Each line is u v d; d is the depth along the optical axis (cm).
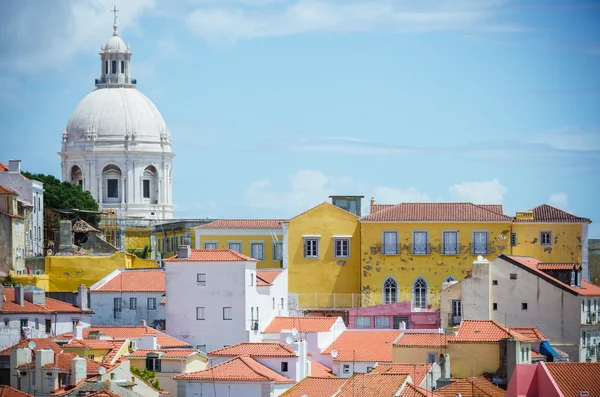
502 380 16488
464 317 19962
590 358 19725
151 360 17138
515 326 19275
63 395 15612
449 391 15425
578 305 19488
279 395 15750
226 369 16400
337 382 15750
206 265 19975
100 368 16038
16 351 16375
